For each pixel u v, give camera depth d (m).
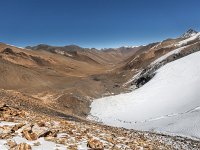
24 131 13.30
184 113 45.38
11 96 33.41
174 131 39.19
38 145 12.41
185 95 52.97
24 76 84.81
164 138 33.22
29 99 37.78
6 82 76.94
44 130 14.10
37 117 19.42
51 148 12.35
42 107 35.69
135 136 26.70
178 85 59.62
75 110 57.59
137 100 60.06
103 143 15.45
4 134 12.75
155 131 40.09
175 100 52.66
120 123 48.78
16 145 11.73
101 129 23.27
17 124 14.27
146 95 61.38
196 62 66.12
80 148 13.27
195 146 30.77
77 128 18.25
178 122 41.97
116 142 16.95
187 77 61.66
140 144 19.14
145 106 55.16
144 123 46.31
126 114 53.09
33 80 85.50
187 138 35.81
